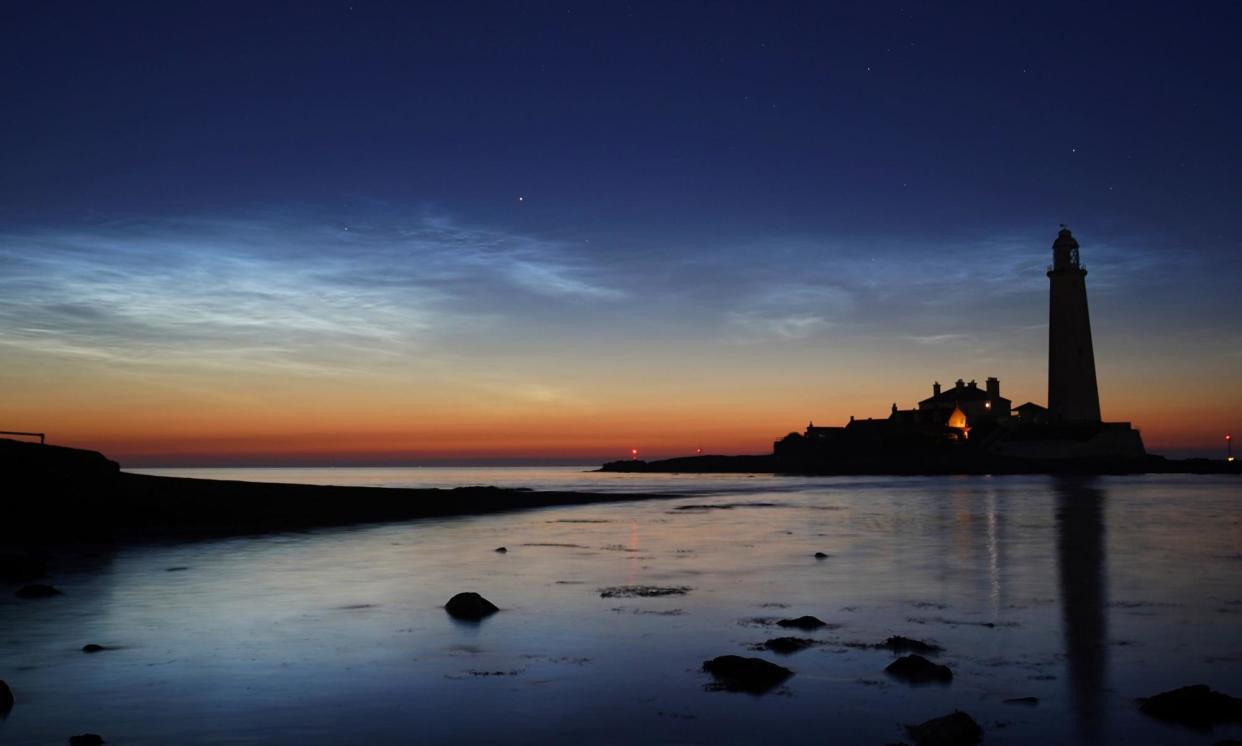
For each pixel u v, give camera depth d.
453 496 63.62
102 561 29.34
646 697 12.75
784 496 82.25
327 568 27.67
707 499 76.19
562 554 31.97
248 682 13.59
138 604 20.78
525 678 13.83
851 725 11.49
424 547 34.38
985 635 17.02
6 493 38.03
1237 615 19.17
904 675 13.83
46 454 41.59
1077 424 145.12
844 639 16.61
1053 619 18.73
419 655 15.40
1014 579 24.92
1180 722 11.51
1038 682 13.52
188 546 34.22
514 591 22.78
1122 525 44.78
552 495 77.38
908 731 11.25
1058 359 142.25
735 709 12.17
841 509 60.53
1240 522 46.47
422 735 11.10
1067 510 57.22
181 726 11.41
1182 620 18.58
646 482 151.12
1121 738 10.92
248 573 26.41
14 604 20.73
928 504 65.94
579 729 11.35
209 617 19.11
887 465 161.12
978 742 10.80
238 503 46.34
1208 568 27.30
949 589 23.05
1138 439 153.00
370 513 51.53
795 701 12.52
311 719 11.74
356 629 17.75
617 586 23.70
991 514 53.91
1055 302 139.00
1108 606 20.36
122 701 12.53
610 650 15.77
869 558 30.44
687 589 23.12
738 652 15.59
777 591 22.77
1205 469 153.50
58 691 13.05
